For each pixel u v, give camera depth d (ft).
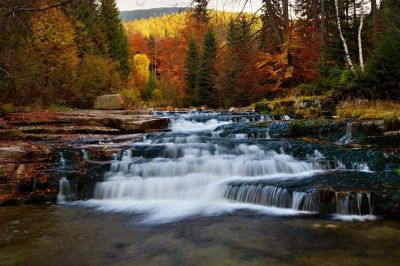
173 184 30.63
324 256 17.40
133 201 29.37
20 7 25.96
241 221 23.27
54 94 74.33
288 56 78.54
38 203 28.78
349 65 59.82
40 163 32.12
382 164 31.12
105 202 29.17
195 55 119.85
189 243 19.65
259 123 49.37
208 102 116.47
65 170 31.04
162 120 54.65
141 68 177.47
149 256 18.02
